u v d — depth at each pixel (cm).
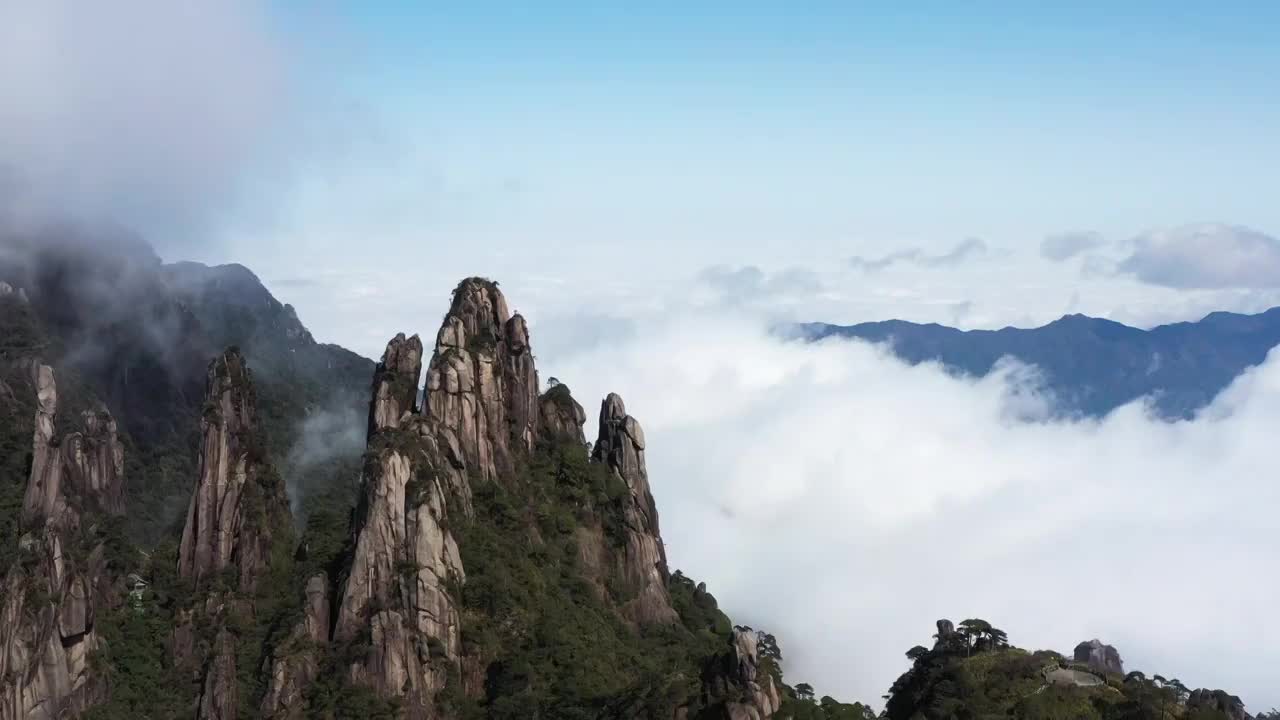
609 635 17775
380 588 16175
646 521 19812
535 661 16588
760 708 14850
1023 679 16150
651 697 15575
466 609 16775
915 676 16900
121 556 18150
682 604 19950
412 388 18875
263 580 17600
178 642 17188
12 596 16012
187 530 18050
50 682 16000
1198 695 16012
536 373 19838
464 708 15938
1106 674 16525
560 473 19450
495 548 17538
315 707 15675
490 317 19450
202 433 18150
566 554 18562
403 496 16488
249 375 19050
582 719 15750
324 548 17850
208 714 16150
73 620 16350
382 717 15438
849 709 16525
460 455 18175
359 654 15800
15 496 19138
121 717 16338
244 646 16762
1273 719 17850
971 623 17400
